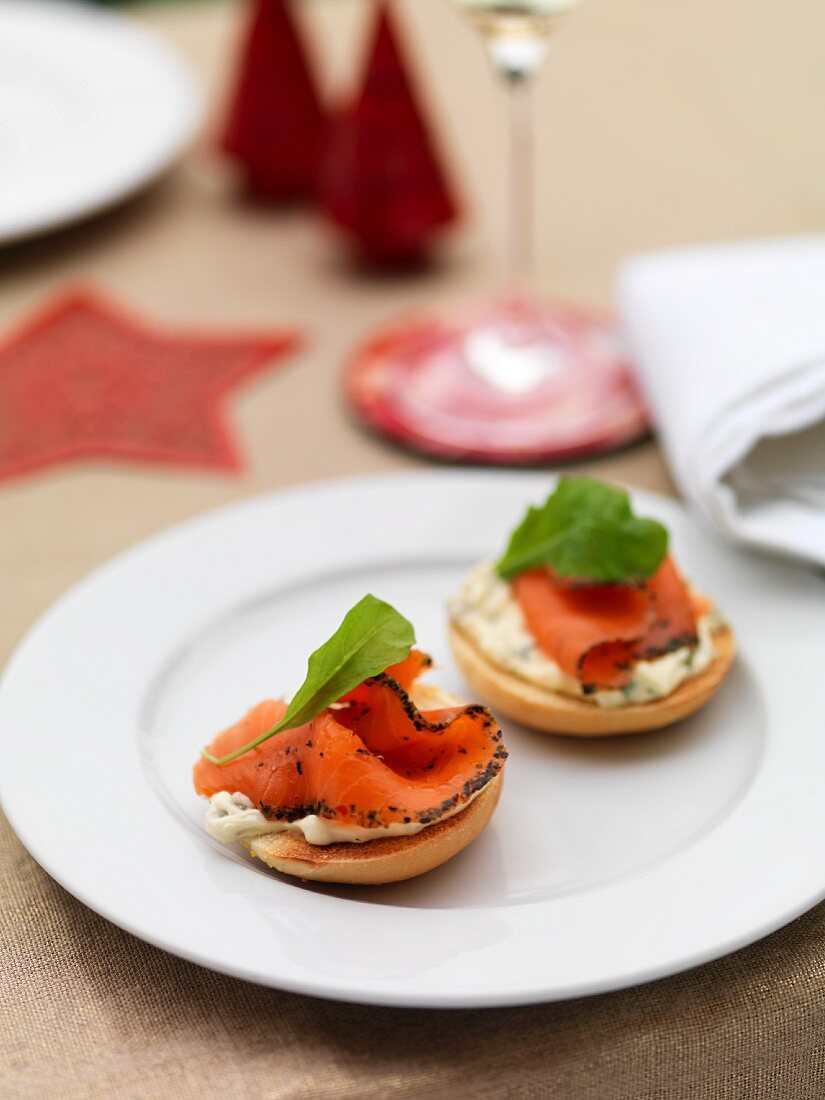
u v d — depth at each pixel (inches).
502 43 28.9
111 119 36.8
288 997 20.9
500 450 28.5
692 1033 20.8
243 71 35.7
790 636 24.3
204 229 35.9
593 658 23.4
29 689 23.5
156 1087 20.2
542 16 27.9
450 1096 20.3
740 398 25.6
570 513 23.7
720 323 27.2
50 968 21.2
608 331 31.6
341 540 26.0
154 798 22.3
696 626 23.6
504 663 23.6
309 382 30.9
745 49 41.9
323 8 44.8
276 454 29.0
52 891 22.0
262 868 21.7
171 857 21.5
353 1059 20.4
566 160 37.6
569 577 23.4
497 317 32.1
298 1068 20.3
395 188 33.2
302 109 35.9
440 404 29.8
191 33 44.2
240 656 24.7
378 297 33.3
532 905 20.9
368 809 21.3
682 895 20.9
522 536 24.2
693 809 22.6
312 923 20.7
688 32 43.0
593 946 20.4
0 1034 20.7
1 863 22.3
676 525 26.0
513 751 23.3
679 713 23.2
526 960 20.3
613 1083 20.6
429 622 25.2
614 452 28.7
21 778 22.3
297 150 36.0
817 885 20.9
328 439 29.4
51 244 35.1
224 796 21.8
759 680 23.8
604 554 23.4
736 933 20.5
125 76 38.3
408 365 30.9
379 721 21.8
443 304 32.9
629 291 29.4
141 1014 20.8
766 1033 20.9
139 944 21.4
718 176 36.6
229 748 22.1
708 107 39.4
